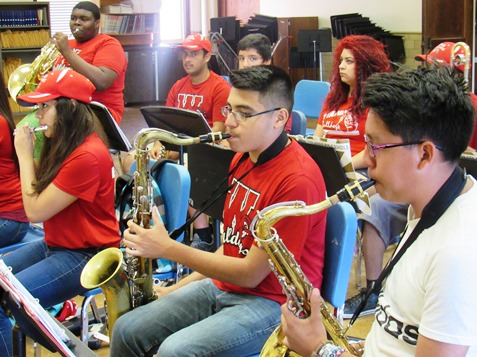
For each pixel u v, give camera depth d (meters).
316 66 9.48
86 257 2.52
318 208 1.52
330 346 1.41
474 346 1.17
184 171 2.62
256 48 4.30
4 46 8.31
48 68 4.22
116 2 10.35
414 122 1.23
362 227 3.19
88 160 2.44
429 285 1.21
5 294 1.74
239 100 2.00
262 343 1.96
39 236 3.12
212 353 1.89
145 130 2.22
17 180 2.96
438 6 7.43
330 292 2.05
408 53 8.73
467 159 2.44
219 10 11.59
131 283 2.22
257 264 1.91
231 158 2.72
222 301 2.07
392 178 1.28
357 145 3.48
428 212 1.26
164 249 1.99
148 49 10.62
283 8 10.45
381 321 1.34
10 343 2.47
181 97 4.24
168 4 11.44
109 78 4.21
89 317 3.10
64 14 9.45
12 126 2.94
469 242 1.18
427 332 1.19
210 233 3.74
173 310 2.11
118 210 2.83
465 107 1.23
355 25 8.71
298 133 4.28
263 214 1.65
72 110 2.47
